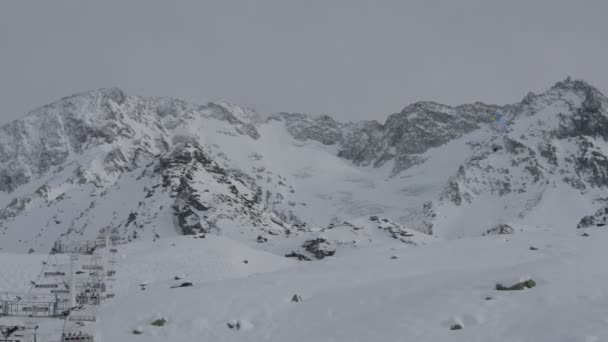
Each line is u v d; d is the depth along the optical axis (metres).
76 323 52.75
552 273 51.31
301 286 62.25
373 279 66.06
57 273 61.81
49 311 56.44
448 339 42.50
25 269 85.50
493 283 51.12
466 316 45.44
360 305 52.75
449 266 74.75
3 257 93.25
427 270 72.69
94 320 53.62
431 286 54.09
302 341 47.12
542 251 80.38
